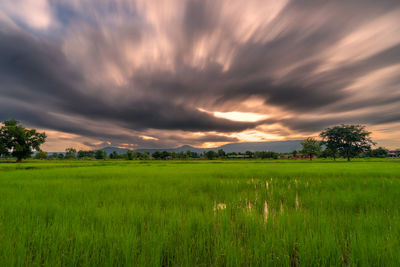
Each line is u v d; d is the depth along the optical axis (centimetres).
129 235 350
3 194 772
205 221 440
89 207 558
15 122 5497
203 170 2014
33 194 760
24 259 288
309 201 665
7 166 2969
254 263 293
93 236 363
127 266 287
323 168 2111
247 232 386
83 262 294
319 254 304
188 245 339
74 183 1088
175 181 1172
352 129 5619
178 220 438
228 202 647
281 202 688
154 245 328
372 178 1221
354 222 423
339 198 684
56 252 306
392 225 409
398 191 779
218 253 306
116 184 1052
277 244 325
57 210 534
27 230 388
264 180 1227
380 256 285
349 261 294
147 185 998
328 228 383
